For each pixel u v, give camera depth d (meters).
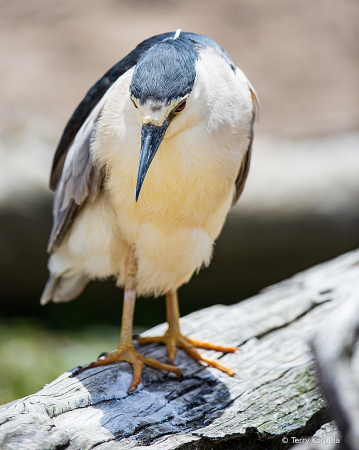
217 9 18.45
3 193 9.63
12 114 13.19
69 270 5.98
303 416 4.38
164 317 10.48
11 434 3.61
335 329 2.95
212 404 4.51
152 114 4.17
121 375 4.76
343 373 2.84
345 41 17.53
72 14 18.06
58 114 13.38
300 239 10.24
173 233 5.07
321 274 6.89
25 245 9.79
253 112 5.39
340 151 11.20
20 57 15.80
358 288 3.07
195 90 4.36
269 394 4.66
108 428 4.02
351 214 10.21
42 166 10.21
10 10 18.31
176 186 4.71
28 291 10.33
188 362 5.22
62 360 8.67
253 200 10.15
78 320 10.22
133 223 5.03
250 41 16.91
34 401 4.11
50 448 3.60
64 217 5.37
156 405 4.44
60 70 15.24
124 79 4.65
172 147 4.54
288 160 10.91
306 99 14.70
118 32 16.98
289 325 5.87
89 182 5.00
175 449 3.93
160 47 4.27
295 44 17.03
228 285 10.73
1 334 9.34
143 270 5.30
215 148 4.62
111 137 4.63
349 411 2.75
